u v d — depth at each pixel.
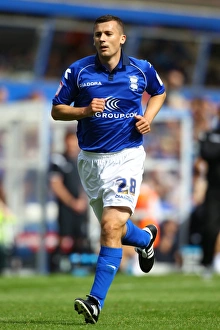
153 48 73.19
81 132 23.05
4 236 50.50
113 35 22.25
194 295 34.00
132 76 22.72
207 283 42.25
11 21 66.94
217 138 44.62
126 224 23.38
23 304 29.39
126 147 22.72
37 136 50.75
